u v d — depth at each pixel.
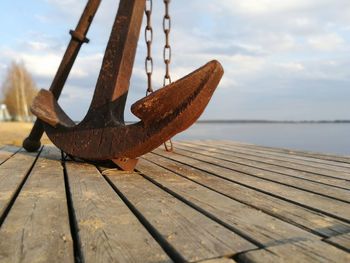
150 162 4.00
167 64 4.09
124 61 3.38
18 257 1.36
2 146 5.89
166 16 4.05
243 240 1.54
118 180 2.87
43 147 5.64
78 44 4.33
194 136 24.95
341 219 1.87
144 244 1.49
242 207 2.08
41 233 1.61
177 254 1.40
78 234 1.60
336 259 1.34
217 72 2.63
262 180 2.94
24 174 3.11
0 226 1.73
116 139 3.16
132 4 3.46
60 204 2.10
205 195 2.35
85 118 3.43
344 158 4.49
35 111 3.60
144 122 2.94
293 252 1.41
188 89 2.67
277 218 1.88
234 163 3.99
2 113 57.75
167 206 2.07
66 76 4.36
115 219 1.82
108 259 1.34
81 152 3.41
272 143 16.66
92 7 4.25
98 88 3.39
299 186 2.70
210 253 1.39
